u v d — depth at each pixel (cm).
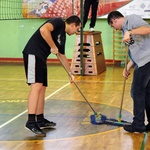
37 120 494
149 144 432
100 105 623
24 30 1148
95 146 425
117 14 452
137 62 452
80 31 926
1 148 419
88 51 945
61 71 995
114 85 805
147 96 470
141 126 470
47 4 1118
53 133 475
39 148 419
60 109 595
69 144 432
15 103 637
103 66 1005
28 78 462
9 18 1138
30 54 459
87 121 527
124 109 595
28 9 1129
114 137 457
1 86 793
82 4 924
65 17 1112
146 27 432
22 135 466
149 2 1067
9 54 1166
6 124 513
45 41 462
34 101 463
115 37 1102
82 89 762
